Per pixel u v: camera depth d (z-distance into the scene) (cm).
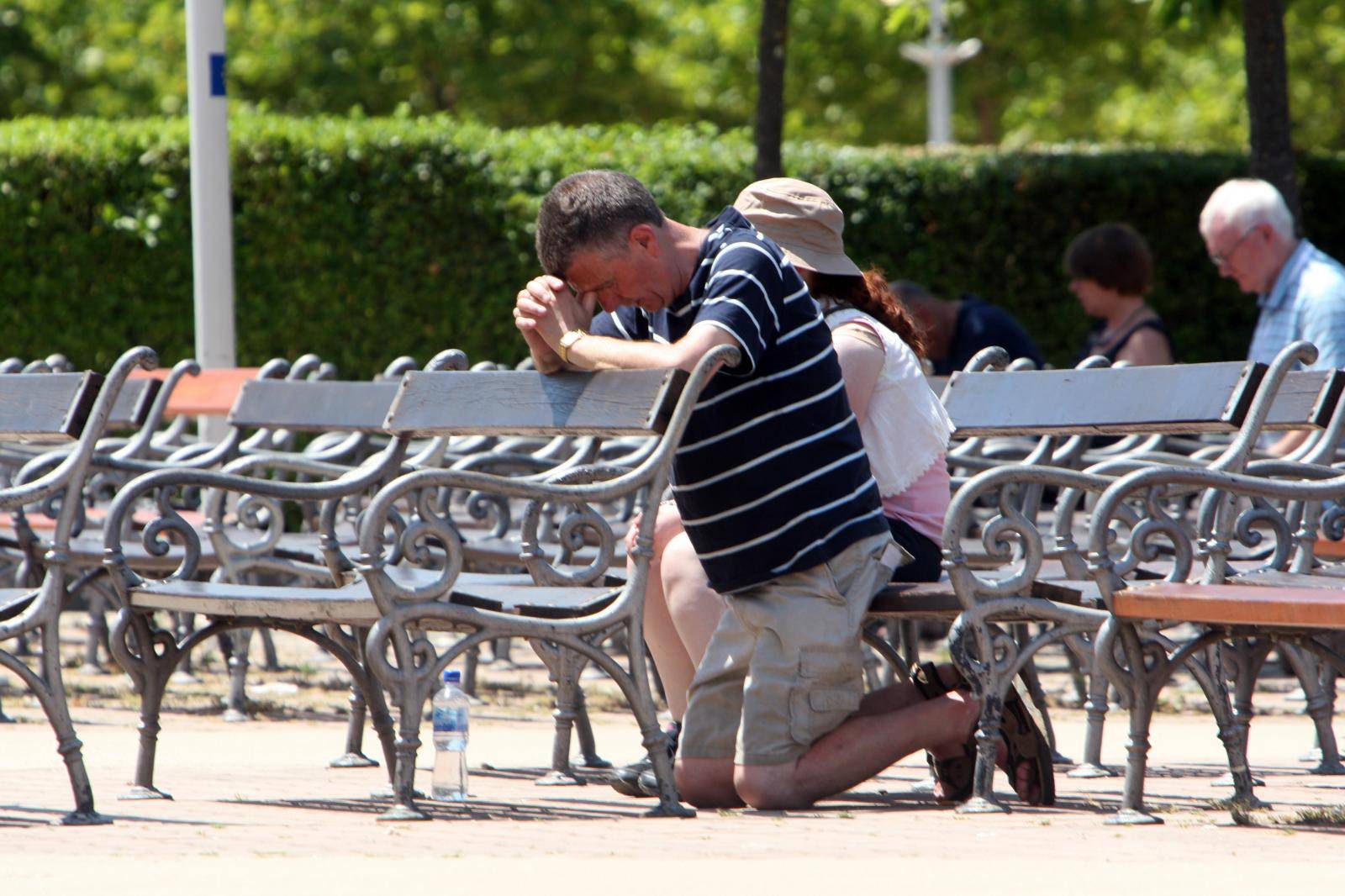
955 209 4222
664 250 1382
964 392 1670
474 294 4097
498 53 8588
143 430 2155
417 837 1242
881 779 1708
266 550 1733
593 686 2644
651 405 1315
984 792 1380
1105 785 1614
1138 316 2859
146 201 4072
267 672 2770
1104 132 9938
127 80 8894
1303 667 1728
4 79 9381
